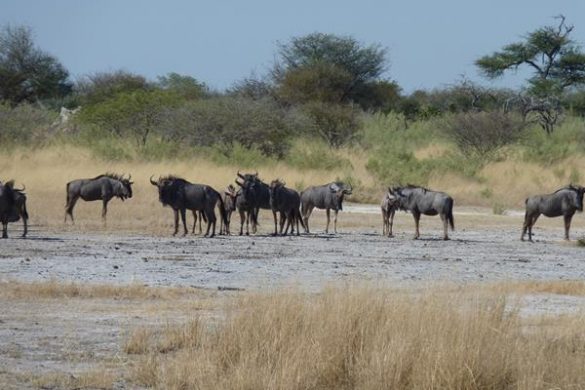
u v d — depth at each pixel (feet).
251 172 454.40
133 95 588.50
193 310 161.27
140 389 114.62
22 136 533.55
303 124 577.43
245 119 532.73
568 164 519.19
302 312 127.34
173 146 515.91
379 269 219.41
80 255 233.35
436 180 461.37
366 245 274.16
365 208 405.59
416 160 497.05
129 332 141.79
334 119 609.01
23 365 124.06
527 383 113.09
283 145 541.75
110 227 308.81
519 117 615.98
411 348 116.16
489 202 431.84
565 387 114.73
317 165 486.79
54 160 467.52
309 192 314.96
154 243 265.13
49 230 296.30
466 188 448.65
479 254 259.19
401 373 114.32
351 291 131.54
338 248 263.70
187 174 433.48
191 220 341.00
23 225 297.53
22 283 185.47
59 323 150.51
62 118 634.84
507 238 310.24
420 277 207.31
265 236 297.33
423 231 327.26
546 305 175.11
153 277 200.13
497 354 116.57
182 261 226.17
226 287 188.44
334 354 118.93
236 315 132.05
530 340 127.54
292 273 209.46
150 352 126.00
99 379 116.06
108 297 174.81
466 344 116.06
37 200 366.63
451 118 593.42
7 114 540.52
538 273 222.69
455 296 139.74
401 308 125.49
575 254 265.75
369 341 121.08
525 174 483.10
